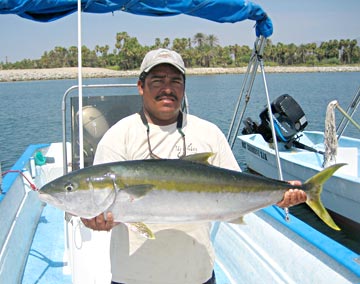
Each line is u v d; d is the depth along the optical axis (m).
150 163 2.14
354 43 100.19
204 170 2.20
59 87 55.56
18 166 5.26
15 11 3.94
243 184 2.27
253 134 10.09
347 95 31.66
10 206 4.18
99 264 3.34
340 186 6.59
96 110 4.80
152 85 2.25
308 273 2.88
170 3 4.43
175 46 93.62
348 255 2.63
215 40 96.81
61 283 3.96
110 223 2.10
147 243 2.23
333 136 6.81
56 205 2.10
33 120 22.19
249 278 3.67
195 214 2.19
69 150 6.71
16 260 3.97
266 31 4.83
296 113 9.10
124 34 84.81
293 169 7.74
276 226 3.37
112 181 2.07
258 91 36.56
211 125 2.44
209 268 2.37
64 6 4.07
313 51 102.00
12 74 89.25
